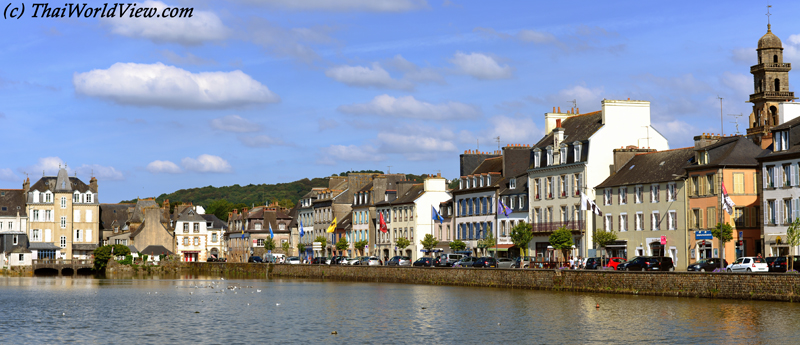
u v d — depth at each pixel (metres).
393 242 151.88
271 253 182.00
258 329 59.09
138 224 196.12
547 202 118.25
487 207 130.50
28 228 180.00
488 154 145.00
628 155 110.25
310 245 180.25
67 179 184.25
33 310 72.69
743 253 92.56
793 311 61.16
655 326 57.22
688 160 99.75
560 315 64.38
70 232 182.75
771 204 88.94
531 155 123.62
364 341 53.50
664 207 100.00
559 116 127.12
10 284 118.19
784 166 87.25
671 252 98.81
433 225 145.25
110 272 167.38
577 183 112.69
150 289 103.44
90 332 57.94
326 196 177.25
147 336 55.97
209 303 79.44
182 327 60.31
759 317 59.06
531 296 80.06
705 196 94.75
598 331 56.09
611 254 107.75
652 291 74.94
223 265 161.50
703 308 64.50
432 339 54.12
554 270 85.81
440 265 117.62
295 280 126.38
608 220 108.25
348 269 124.19
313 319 64.62
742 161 93.69
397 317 65.31
